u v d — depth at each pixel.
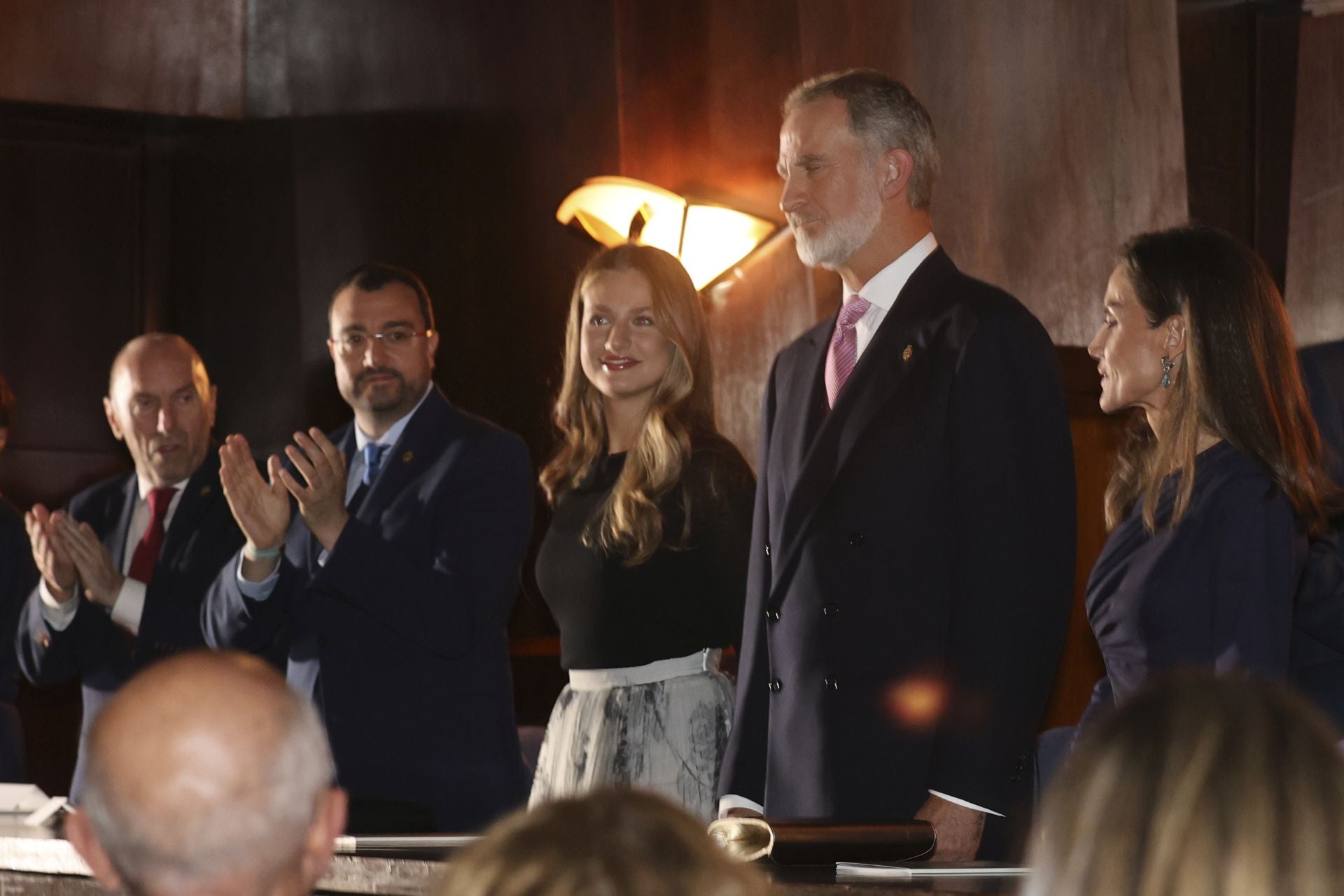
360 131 12.23
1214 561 4.65
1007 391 4.90
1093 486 7.57
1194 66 8.38
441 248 12.05
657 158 11.80
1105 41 8.58
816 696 4.95
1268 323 4.86
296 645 6.84
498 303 11.88
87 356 12.27
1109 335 5.10
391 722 6.57
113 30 12.29
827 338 5.48
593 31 12.10
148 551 7.93
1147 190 8.38
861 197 5.32
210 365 12.34
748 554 6.06
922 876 3.67
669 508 6.04
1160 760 1.55
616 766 5.87
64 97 12.16
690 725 5.89
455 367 11.95
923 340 5.08
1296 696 1.63
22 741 8.19
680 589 5.97
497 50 12.11
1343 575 5.11
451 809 6.54
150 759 2.07
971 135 9.31
